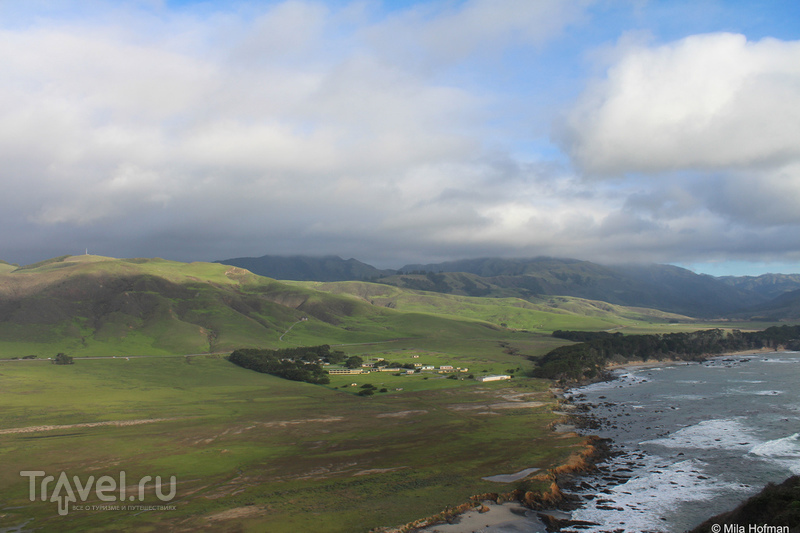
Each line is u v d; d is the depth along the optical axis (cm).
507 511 7131
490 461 9325
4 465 9531
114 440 11375
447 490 7825
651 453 9825
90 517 7019
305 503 7400
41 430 12325
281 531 6438
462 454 9881
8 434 11925
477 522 6788
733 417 12631
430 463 9356
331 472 9006
